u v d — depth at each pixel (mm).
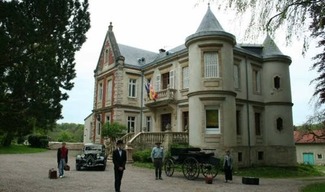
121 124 29016
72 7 10398
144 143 24641
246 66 27500
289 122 28156
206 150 21031
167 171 17469
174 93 27594
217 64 23391
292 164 27312
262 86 28906
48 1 9531
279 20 9641
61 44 10070
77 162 19156
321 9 9102
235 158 22422
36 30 9289
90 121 39469
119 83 31969
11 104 9477
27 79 9250
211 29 24609
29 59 9320
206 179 15055
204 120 22719
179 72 27719
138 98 32969
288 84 28906
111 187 12352
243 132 25766
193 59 24172
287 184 16344
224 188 13422
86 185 12758
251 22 9930
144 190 11930
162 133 23609
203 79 23359
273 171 23766
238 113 25938
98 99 36562
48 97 9633
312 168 29859
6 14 8875
